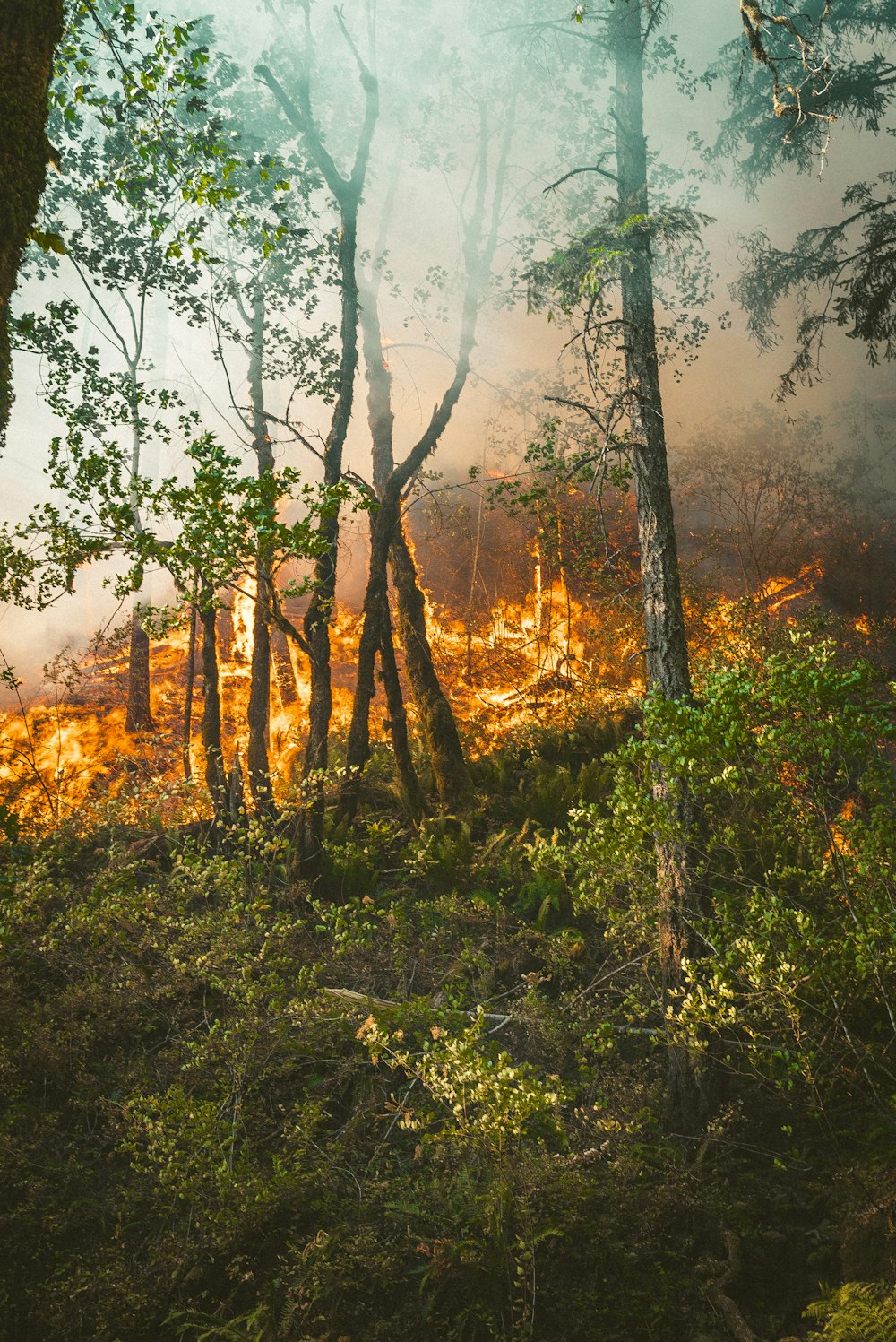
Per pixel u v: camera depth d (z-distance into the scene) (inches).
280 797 366.0
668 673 229.6
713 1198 189.0
